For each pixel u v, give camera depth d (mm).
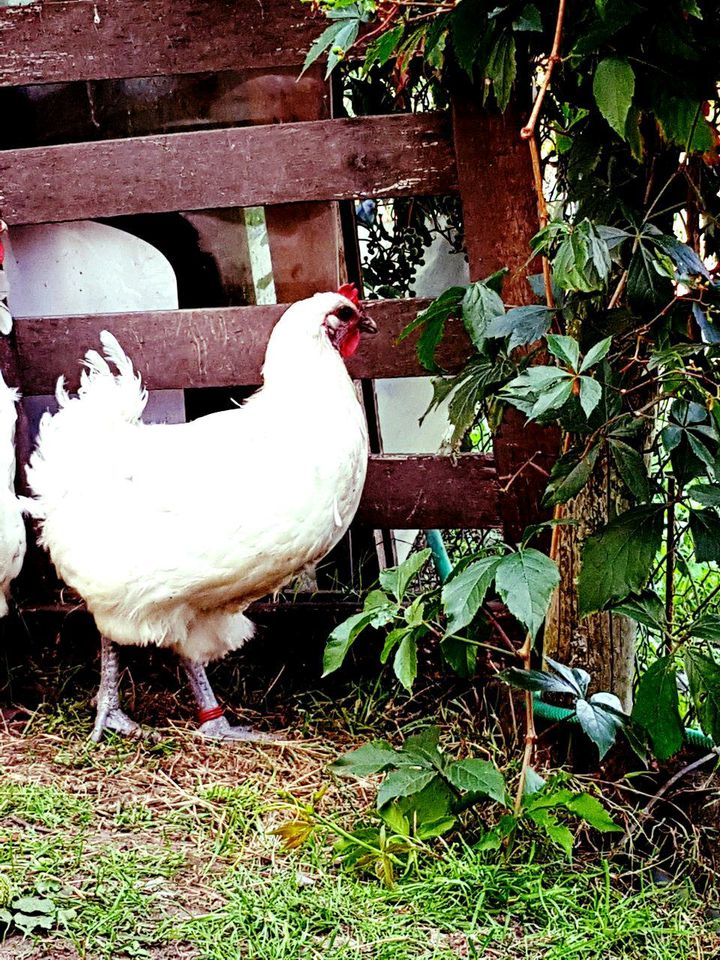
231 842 2500
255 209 2877
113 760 2678
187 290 2889
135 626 2662
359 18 2490
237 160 2693
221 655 2734
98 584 2639
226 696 2846
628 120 2400
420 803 2459
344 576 2902
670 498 2438
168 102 2781
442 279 2975
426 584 3014
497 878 2406
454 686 2795
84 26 2682
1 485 2668
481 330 2424
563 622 2641
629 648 2641
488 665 2744
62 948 2311
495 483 2725
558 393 2270
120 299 2887
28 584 2885
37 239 2840
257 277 2904
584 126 2535
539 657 2672
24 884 2389
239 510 2582
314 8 2643
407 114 2650
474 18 2408
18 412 2832
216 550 2598
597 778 2605
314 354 2627
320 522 2619
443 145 2648
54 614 2869
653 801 2543
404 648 2422
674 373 2359
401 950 2324
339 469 2609
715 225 2488
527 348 2598
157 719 2791
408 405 3104
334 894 2396
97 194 2725
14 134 2832
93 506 2621
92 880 2406
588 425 2369
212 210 2842
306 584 2947
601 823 2408
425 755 2463
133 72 2691
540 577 2318
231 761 2684
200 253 2867
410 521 2764
